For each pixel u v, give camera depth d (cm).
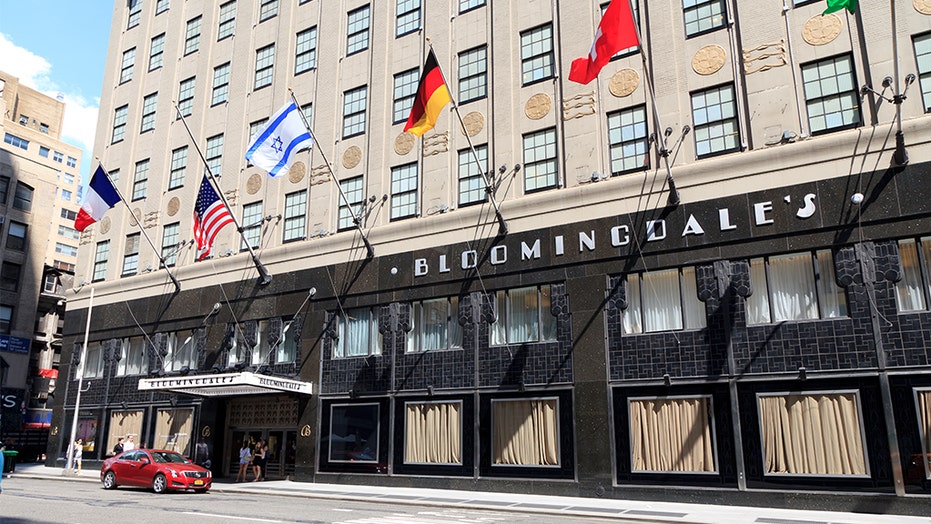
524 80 2320
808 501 1602
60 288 5916
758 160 1828
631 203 1991
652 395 1844
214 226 2494
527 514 1580
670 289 1903
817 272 1720
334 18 2902
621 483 1836
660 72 2067
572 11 2269
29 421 5625
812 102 1833
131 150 3481
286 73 2980
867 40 1777
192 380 2402
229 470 2758
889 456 1538
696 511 1581
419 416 2230
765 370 1712
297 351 2580
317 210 2703
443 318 2286
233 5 3328
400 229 2427
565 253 2064
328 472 2372
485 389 2114
